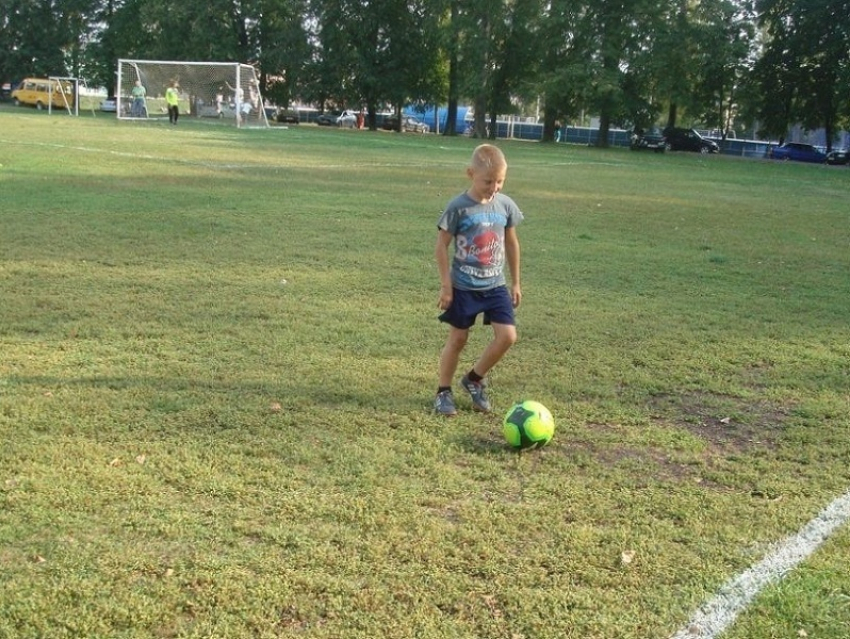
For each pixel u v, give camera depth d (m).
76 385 4.88
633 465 4.09
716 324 7.05
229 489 3.63
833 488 3.90
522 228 12.23
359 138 39.97
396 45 57.19
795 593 2.97
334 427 4.42
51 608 2.75
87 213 11.24
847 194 22.73
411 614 2.79
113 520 3.33
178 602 2.81
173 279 7.77
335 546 3.20
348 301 7.24
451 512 3.52
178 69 47.09
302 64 57.97
